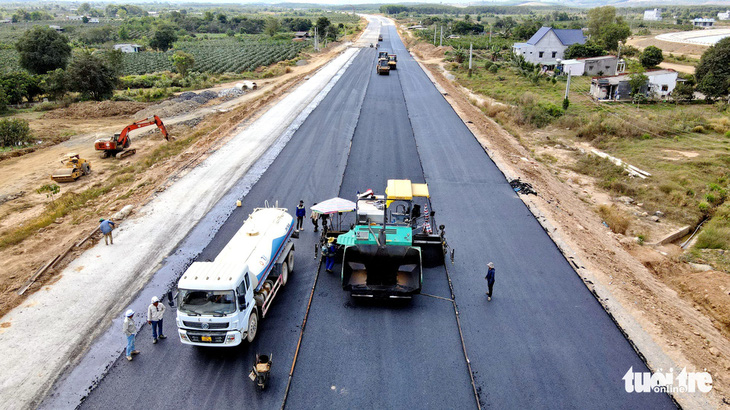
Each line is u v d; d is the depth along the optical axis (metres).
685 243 24.58
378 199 19.64
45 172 35.12
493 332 15.09
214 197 25.36
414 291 15.88
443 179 27.92
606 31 95.56
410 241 16.62
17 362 13.80
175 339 14.78
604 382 13.11
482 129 39.31
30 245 21.66
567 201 27.20
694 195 29.09
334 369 13.49
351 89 54.16
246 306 13.74
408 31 166.75
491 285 16.38
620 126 41.97
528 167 31.52
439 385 12.95
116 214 23.39
